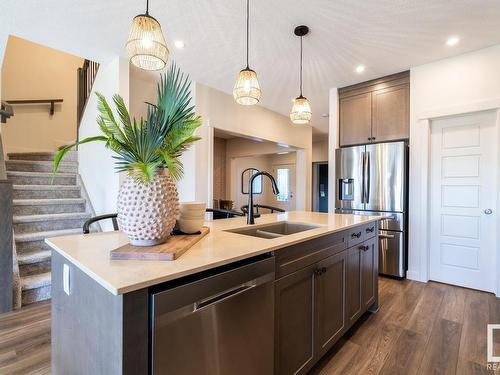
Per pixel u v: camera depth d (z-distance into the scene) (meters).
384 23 2.48
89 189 3.77
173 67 1.31
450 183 3.15
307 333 1.52
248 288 1.10
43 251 2.84
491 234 2.88
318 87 4.05
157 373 0.80
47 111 5.01
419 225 3.28
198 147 3.91
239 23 2.50
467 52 2.99
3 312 2.23
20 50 4.76
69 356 1.09
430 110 3.21
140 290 0.79
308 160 6.31
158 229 1.10
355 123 3.91
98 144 3.51
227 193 7.50
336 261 1.79
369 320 2.27
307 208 6.22
